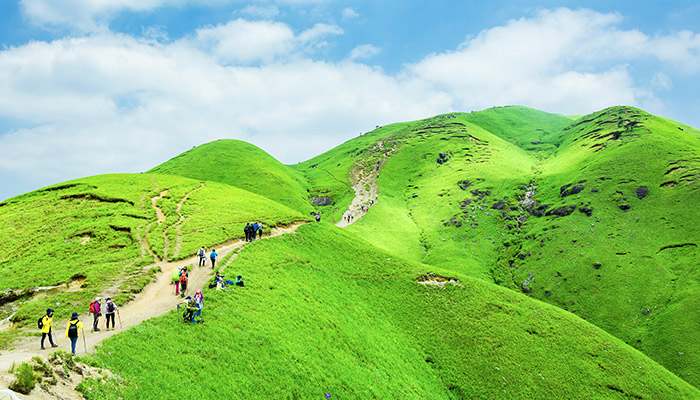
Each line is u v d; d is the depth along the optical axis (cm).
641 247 12544
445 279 8188
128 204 7888
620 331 10456
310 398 3638
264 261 6412
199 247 6419
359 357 5072
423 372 5750
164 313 4069
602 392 6053
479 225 16725
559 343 6856
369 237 14825
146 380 2773
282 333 4444
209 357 3475
